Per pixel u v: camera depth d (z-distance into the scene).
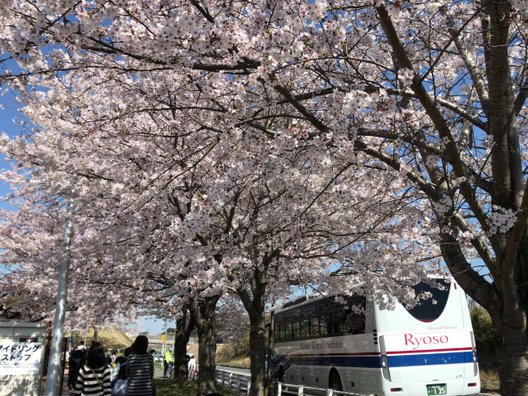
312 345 14.81
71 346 24.20
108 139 7.75
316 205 7.64
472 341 10.52
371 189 7.73
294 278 9.94
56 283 12.28
